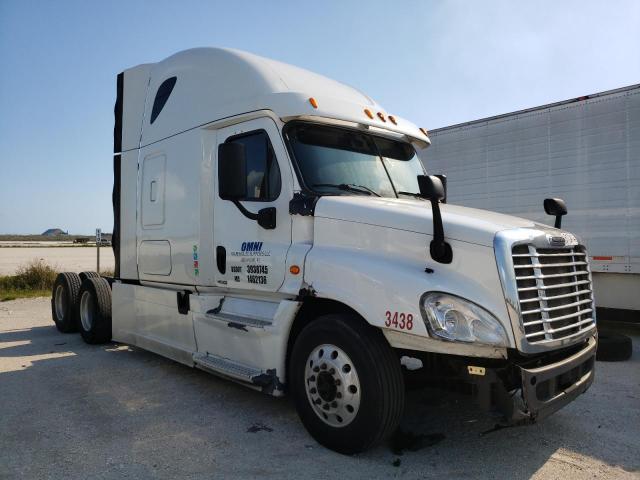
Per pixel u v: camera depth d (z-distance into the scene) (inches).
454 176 388.8
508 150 361.4
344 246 165.0
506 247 138.9
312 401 162.2
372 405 145.6
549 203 196.5
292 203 175.8
